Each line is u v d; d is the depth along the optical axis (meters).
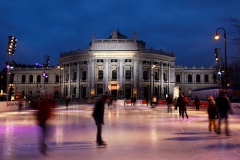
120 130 21.55
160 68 125.88
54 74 144.38
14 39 56.91
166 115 37.94
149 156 12.72
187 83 142.25
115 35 126.31
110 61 118.00
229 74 99.94
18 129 22.61
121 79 117.00
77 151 13.85
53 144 15.67
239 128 22.44
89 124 26.34
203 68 142.50
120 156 12.77
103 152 13.60
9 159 12.36
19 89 146.38
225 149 14.11
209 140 16.80
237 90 55.72
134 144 15.61
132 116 36.22
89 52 117.31
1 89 137.88
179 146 14.95
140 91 117.56
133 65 117.12
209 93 69.62
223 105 18.69
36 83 144.75
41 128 14.95
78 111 49.03
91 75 117.50
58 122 28.39
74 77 127.19
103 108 15.71
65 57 129.75
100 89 118.25
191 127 23.41
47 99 15.27
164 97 125.00
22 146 15.27
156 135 18.89
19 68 146.38
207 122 27.70
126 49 117.81
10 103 49.56
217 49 68.31
